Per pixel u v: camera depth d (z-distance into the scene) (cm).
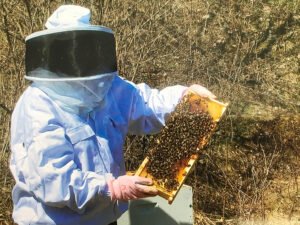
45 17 374
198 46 464
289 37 518
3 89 374
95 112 223
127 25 393
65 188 203
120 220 290
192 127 229
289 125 427
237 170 405
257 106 444
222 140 416
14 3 387
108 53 211
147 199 286
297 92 462
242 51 486
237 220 375
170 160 223
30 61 210
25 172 207
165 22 449
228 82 431
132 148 377
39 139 203
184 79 407
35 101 209
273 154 405
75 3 387
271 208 386
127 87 241
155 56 402
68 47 202
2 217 356
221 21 510
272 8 543
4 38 421
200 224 373
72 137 213
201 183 396
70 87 207
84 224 222
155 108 243
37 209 217
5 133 371
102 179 209
